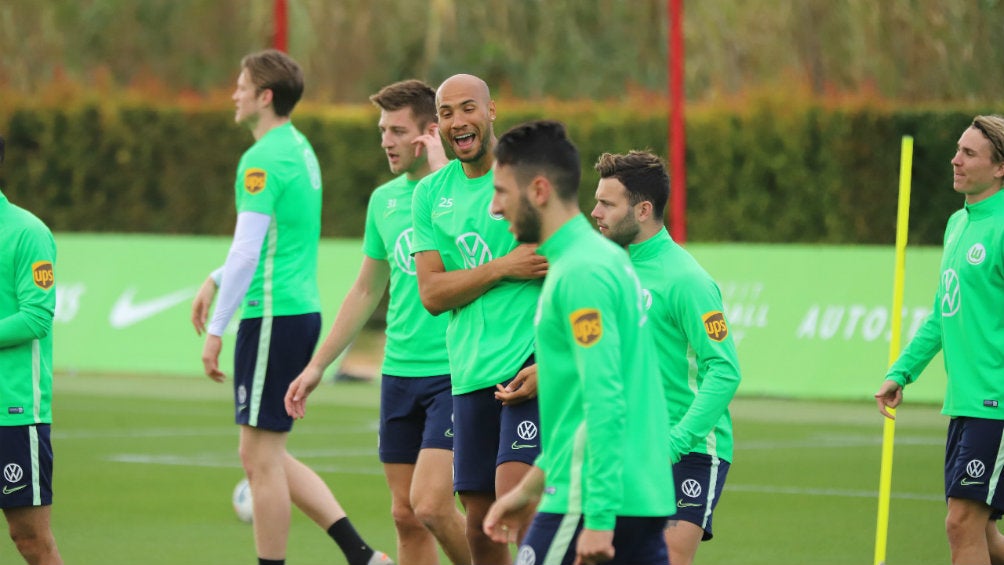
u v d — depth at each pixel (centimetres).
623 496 1725
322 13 11294
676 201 7219
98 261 7331
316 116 8775
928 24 9062
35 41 11806
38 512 2445
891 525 3462
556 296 1734
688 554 2336
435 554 2673
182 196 9319
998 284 2378
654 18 11006
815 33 9669
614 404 1683
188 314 7019
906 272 5906
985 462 2372
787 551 3169
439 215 2375
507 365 2298
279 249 2720
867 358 5862
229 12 11875
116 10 11994
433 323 2558
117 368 7069
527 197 1761
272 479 2697
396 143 2611
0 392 2386
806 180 7950
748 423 5309
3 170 9538
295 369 2719
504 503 1839
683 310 2280
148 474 4256
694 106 8281
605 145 8238
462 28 11362
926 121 7775
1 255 2416
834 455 4578
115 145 9375
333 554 3158
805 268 6084
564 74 11131
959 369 2414
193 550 3181
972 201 2434
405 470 2625
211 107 9262
